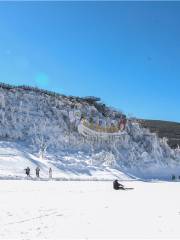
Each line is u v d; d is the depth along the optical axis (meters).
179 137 96.94
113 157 64.56
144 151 75.56
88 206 20.17
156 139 81.75
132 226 14.51
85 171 56.72
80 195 26.45
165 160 77.44
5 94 68.69
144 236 12.80
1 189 28.45
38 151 58.94
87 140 68.69
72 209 18.77
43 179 44.66
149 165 71.75
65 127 70.25
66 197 24.55
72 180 47.62
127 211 18.56
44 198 23.23
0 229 13.17
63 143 64.75
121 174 60.72
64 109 75.25
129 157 70.62
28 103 70.88
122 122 77.06
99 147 69.19
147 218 16.45
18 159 51.72
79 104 80.12
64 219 15.69
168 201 23.70
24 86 78.31
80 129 70.06
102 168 60.62
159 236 12.80
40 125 66.31
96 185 38.81
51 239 11.91
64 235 12.59
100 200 23.42
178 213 18.11
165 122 103.44
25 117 66.62
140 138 79.69
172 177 67.75
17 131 62.56
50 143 63.00
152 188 37.84
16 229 13.25
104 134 71.88
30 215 16.31
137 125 83.25
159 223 15.23
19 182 37.69
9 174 44.19
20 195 24.45
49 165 53.81
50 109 72.94
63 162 57.41
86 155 64.12
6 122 63.06
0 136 60.00
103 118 78.69
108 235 12.84
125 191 31.77
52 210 18.08
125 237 12.60
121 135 75.00
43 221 15.03
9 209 17.84
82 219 15.84
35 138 62.16
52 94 81.75
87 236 12.60
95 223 14.98
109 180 52.84
